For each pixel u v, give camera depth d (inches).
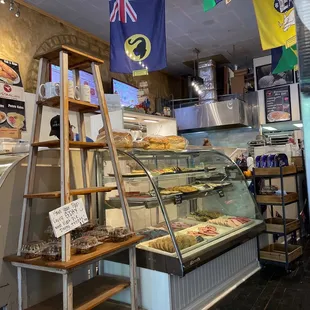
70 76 157.8
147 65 133.3
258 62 255.3
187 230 117.9
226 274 120.5
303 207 197.9
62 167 72.2
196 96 263.4
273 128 269.3
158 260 93.0
